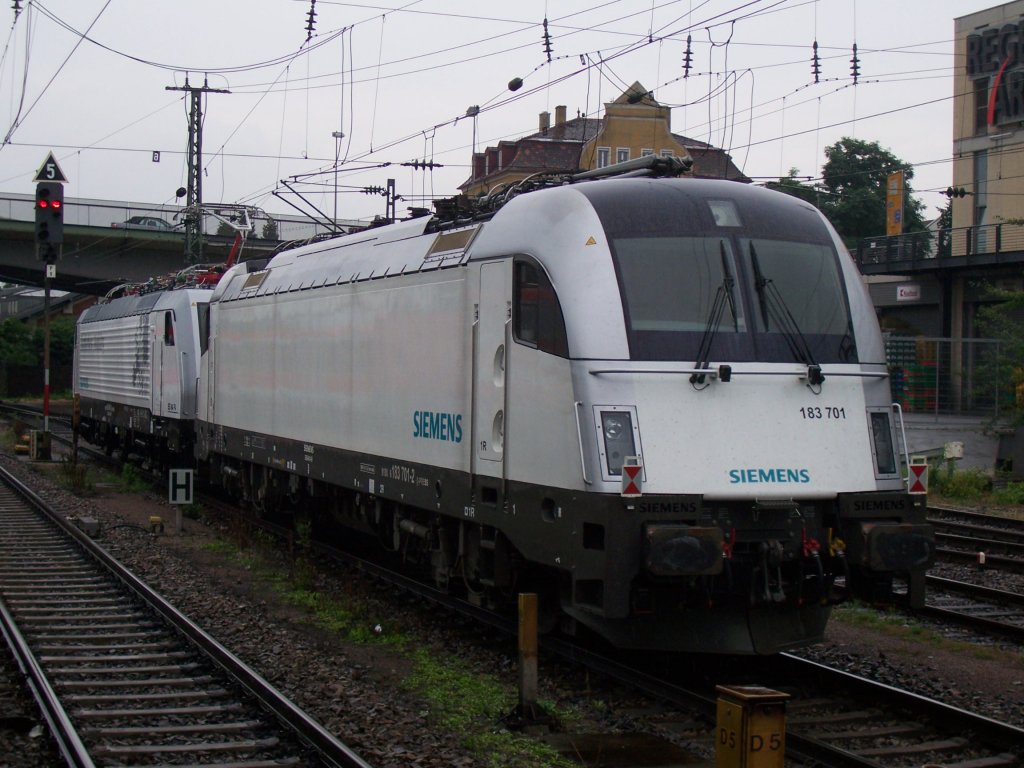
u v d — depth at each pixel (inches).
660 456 319.0
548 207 360.5
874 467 341.4
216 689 339.6
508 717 307.6
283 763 272.1
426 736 290.7
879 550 327.0
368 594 484.4
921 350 1070.4
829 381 342.3
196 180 1309.1
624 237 340.8
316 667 362.3
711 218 350.9
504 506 366.0
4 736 292.5
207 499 829.2
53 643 398.6
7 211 1749.5
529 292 354.9
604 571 314.2
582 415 323.3
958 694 336.2
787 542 328.2
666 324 332.8
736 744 221.3
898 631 427.5
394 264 465.4
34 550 603.5
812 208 373.1
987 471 965.2
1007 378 968.3
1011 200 1235.9
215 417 724.0
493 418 374.6
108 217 1760.6
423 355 430.9
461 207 442.9
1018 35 1211.2
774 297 345.1
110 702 323.9
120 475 1022.4
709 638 334.3
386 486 462.6
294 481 589.6
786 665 361.1
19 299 3836.1
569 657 366.6
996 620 446.3
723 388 330.6
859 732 296.2
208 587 505.0
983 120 1277.1
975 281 1225.4
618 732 299.0
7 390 2659.9
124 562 562.6
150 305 948.6
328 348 531.8
